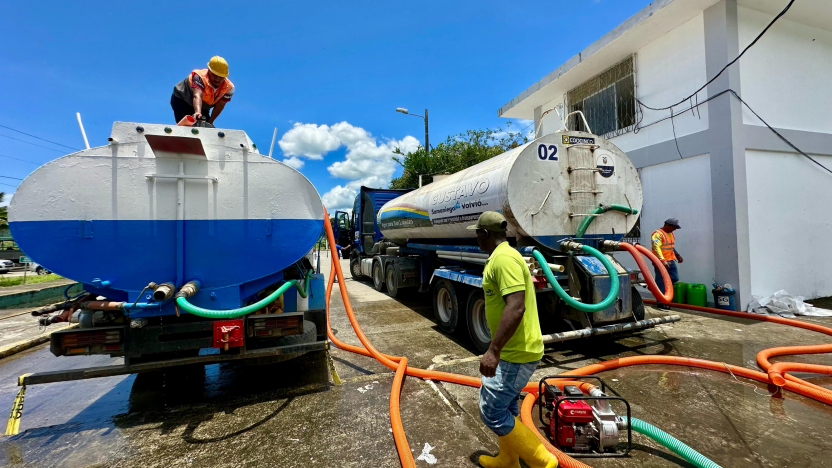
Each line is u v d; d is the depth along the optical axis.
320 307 4.09
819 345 4.46
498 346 2.01
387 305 8.12
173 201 3.13
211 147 3.22
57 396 3.78
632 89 8.81
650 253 5.01
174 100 4.43
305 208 3.44
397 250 9.48
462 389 3.64
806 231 7.29
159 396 3.69
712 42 6.93
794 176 7.21
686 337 5.22
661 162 7.93
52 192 2.87
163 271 3.11
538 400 3.20
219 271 3.24
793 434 2.76
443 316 6.00
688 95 7.42
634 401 3.34
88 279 2.95
